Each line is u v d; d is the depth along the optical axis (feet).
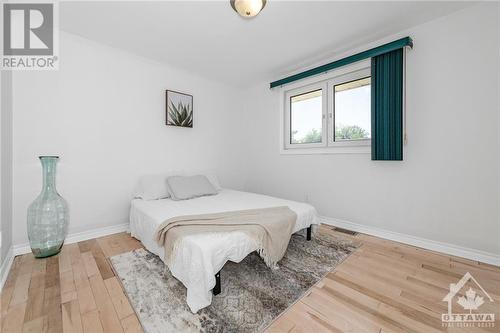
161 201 8.16
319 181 9.67
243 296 4.62
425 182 6.95
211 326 3.82
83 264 5.95
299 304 4.38
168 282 5.10
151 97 9.34
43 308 4.23
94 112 7.88
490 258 5.94
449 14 6.40
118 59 8.38
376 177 7.98
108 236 8.09
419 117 6.98
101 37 7.55
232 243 4.78
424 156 6.93
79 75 7.54
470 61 6.12
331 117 9.29
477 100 6.06
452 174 6.49
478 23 5.99
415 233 7.19
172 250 5.00
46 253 6.34
